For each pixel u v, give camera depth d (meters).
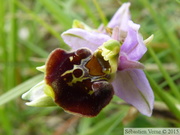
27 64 0.07
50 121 0.07
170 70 0.07
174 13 0.07
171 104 0.05
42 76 0.05
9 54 0.07
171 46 0.06
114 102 0.05
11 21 0.07
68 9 0.07
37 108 0.07
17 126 0.07
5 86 0.07
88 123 0.06
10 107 0.07
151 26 0.07
